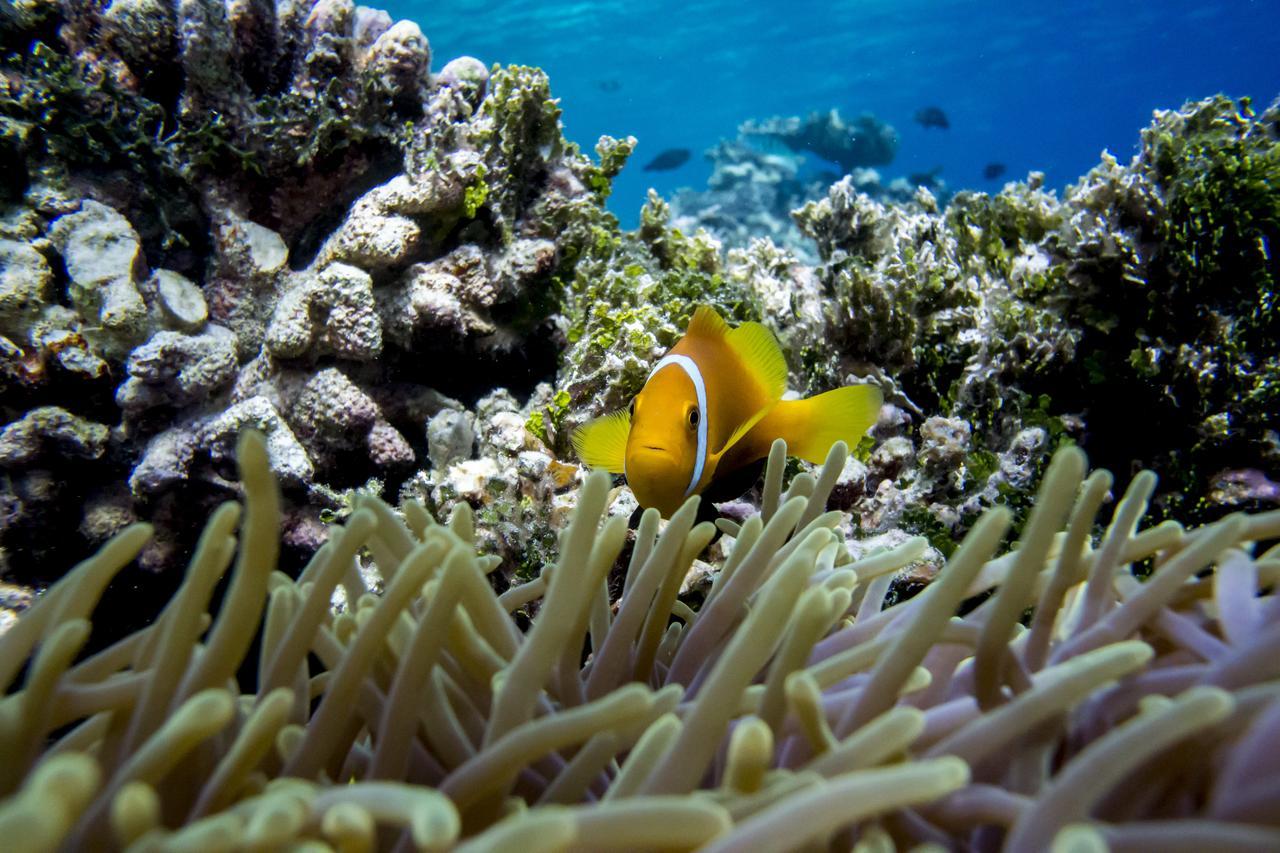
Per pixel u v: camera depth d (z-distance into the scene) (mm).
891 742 926
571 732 973
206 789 982
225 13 3947
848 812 756
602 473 1070
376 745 1131
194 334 3711
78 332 3496
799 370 4227
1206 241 3764
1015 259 4641
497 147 3990
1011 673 1126
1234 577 1299
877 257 5254
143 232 4035
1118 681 1176
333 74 4141
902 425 3918
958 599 1055
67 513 3521
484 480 3254
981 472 3523
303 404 3662
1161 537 1424
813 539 1559
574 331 3973
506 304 4086
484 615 1350
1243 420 3617
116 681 1119
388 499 3732
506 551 3109
